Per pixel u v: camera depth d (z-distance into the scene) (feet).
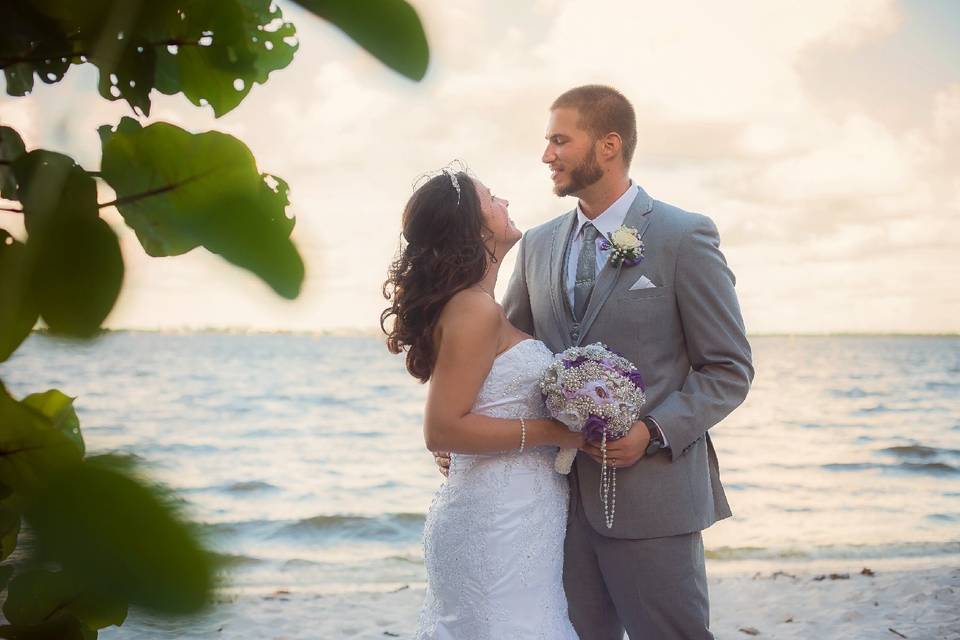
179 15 1.58
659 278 8.77
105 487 0.96
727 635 17.46
